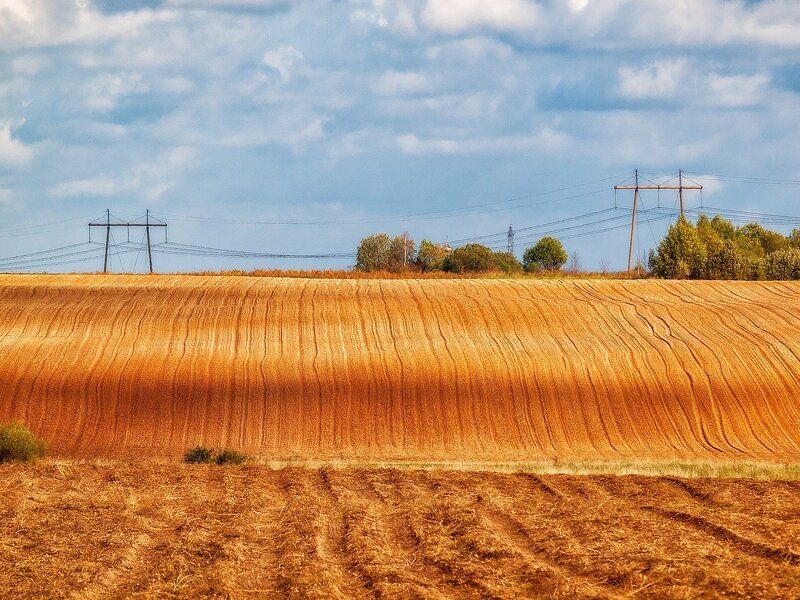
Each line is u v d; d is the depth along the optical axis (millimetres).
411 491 56688
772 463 91625
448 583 37219
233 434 106562
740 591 33938
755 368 121000
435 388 115812
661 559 38281
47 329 132000
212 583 37312
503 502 52781
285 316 138500
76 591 36375
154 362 121125
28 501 52438
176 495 55094
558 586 35375
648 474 71312
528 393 115062
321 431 107312
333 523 48375
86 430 107125
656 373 119875
